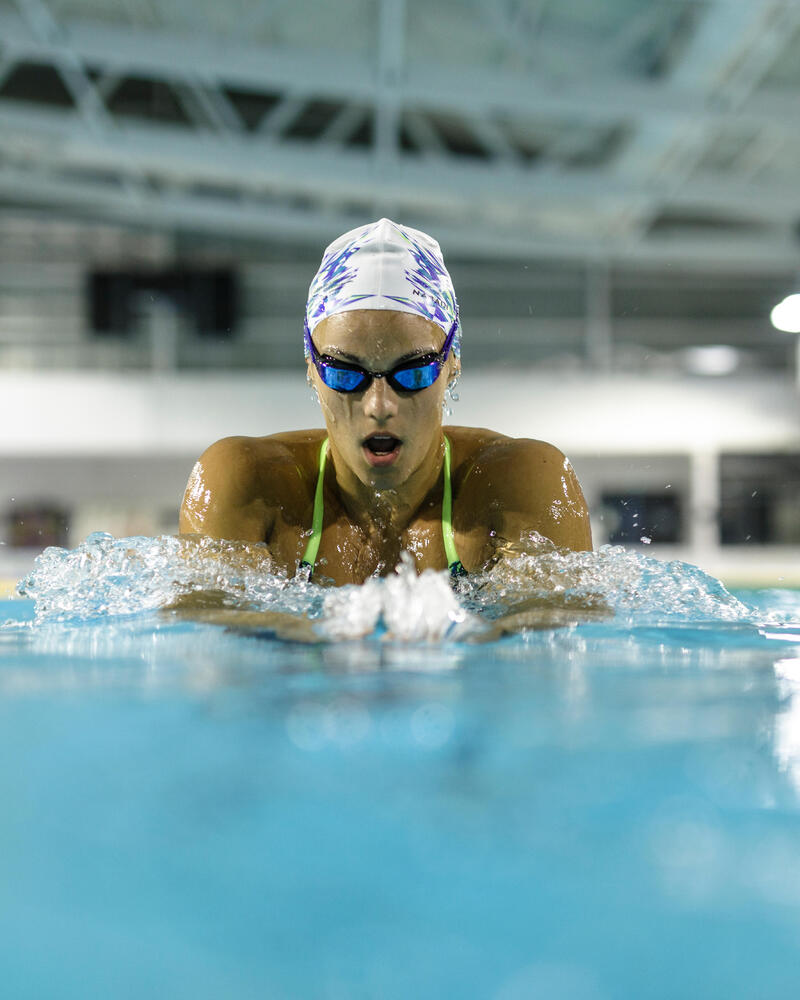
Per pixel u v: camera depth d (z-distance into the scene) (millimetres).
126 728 800
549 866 510
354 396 1723
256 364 14500
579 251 13891
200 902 474
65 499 13359
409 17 9859
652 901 472
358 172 11344
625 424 12797
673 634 1505
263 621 1518
